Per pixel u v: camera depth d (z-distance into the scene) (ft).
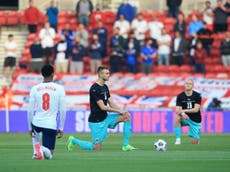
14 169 133.39
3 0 374.43
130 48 335.26
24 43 355.97
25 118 299.79
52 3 346.33
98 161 150.51
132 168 136.36
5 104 317.01
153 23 344.49
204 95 320.91
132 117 295.89
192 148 196.24
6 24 358.43
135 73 335.88
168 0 353.72
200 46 336.49
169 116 295.07
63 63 335.26
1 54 354.33
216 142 224.53
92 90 184.75
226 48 338.75
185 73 335.06
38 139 152.97
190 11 363.15
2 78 337.72
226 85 321.32
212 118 296.92
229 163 147.02
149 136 263.90
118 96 321.52
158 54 339.36
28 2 369.30
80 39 337.52
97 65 336.29
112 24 356.79
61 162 147.64
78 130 294.66
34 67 335.67
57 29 351.25
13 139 246.47
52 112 149.79
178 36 339.16
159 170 132.67
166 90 324.39
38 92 149.18
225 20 352.69
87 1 350.23
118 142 225.56
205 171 131.23
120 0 368.68
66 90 324.80
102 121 185.47
